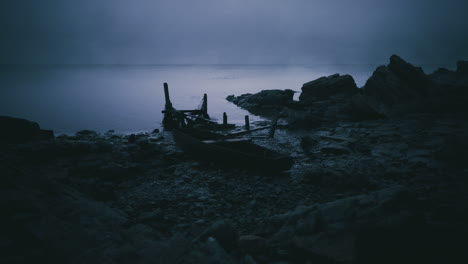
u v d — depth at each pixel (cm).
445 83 2105
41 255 301
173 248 382
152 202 676
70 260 313
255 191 754
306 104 2502
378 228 367
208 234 449
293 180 835
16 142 1169
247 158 909
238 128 1880
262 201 689
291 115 1919
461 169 804
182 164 1040
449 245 349
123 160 1071
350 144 1195
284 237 443
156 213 588
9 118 1223
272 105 2852
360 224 385
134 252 357
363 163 962
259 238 448
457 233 373
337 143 1227
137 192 765
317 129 1711
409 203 409
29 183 464
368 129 1552
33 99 3148
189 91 4509
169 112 1995
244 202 684
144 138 1534
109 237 378
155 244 394
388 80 2111
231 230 462
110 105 2950
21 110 2517
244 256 406
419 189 675
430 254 342
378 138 1320
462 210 477
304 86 2827
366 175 802
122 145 1365
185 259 361
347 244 369
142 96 3731
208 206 662
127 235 411
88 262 318
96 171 904
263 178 848
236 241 454
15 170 491
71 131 1858
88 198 554
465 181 698
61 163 979
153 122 2211
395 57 2231
